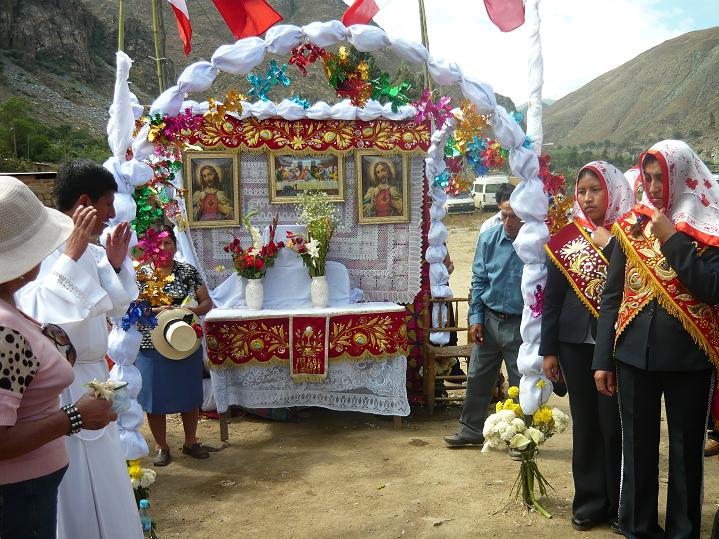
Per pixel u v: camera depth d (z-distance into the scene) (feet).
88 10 332.60
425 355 21.42
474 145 19.20
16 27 285.43
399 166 21.42
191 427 17.87
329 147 21.13
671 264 10.69
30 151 156.15
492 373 17.90
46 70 280.31
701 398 11.28
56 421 7.17
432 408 21.35
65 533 9.23
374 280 21.68
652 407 11.71
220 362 19.12
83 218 9.23
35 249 7.22
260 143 20.90
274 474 16.61
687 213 10.73
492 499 14.56
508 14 17.26
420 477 16.03
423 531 13.20
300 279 20.95
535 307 15.53
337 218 21.47
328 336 19.51
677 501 11.53
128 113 16.01
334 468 16.87
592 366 12.25
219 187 20.86
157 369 16.97
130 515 9.83
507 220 17.10
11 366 6.66
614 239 12.54
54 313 8.93
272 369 19.77
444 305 22.97
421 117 20.53
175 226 20.95
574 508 13.29
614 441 12.69
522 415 15.38
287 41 16.88
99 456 9.53
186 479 16.42
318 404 20.02
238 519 14.08
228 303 20.72
